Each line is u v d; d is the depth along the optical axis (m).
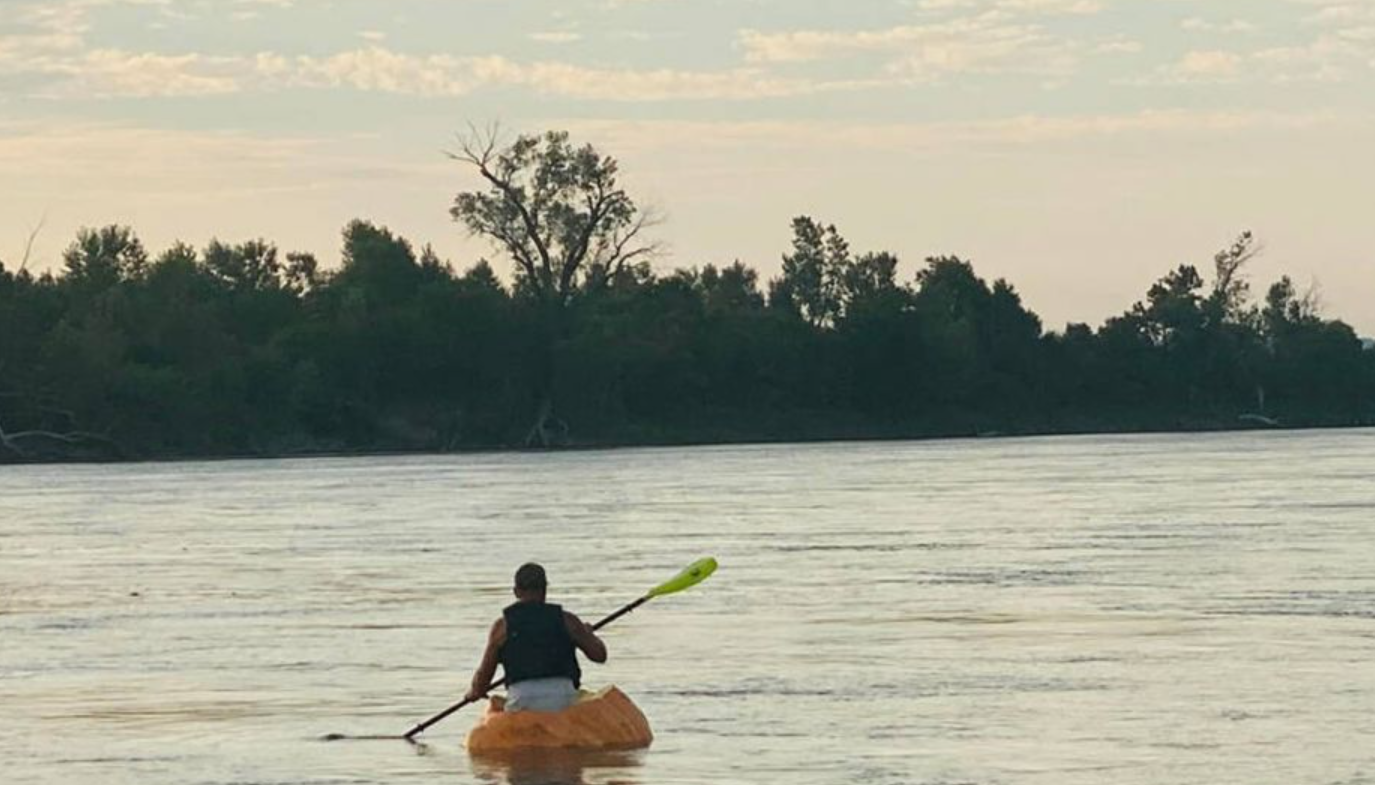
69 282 189.12
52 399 160.88
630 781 23.17
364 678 32.47
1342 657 32.19
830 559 54.47
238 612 43.47
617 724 25.41
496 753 25.22
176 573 54.47
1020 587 45.06
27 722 28.39
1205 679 30.09
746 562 53.91
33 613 44.06
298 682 32.09
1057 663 32.19
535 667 25.64
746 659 33.41
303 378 172.62
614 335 182.75
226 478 127.25
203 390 168.25
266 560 58.69
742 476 118.50
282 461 161.62
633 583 48.09
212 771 24.48
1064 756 24.17
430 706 29.33
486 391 181.88
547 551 59.66
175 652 36.44
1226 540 58.62
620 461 151.12
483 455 171.75
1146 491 91.81
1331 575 46.53
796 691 29.69
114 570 55.84
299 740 26.59
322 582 50.50
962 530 66.06
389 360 176.88
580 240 187.00
